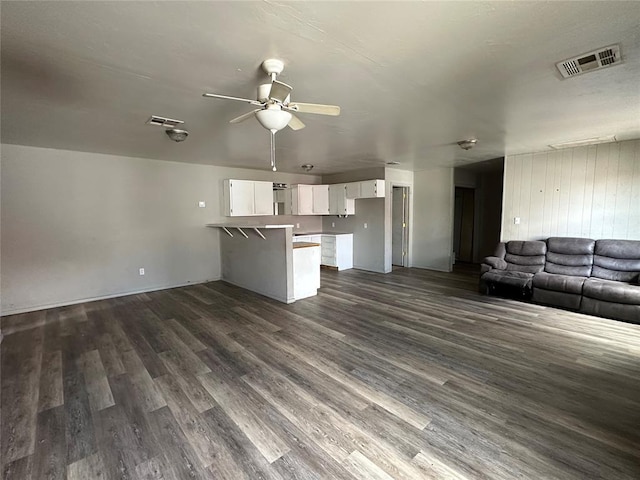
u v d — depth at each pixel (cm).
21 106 256
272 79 195
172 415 206
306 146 430
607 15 144
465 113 291
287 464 165
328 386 238
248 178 645
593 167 446
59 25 148
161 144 404
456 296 483
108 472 161
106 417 204
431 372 257
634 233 419
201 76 207
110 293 485
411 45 171
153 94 236
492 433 186
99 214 470
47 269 431
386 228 661
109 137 364
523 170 509
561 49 176
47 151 424
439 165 632
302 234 708
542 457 168
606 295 372
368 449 175
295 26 152
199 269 584
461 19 147
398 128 341
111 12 138
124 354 294
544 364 269
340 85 226
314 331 346
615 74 208
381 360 278
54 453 174
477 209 819
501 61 190
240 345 312
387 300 463
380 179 645
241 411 209
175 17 143
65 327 362
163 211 534
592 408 209
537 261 478
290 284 453
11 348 307
